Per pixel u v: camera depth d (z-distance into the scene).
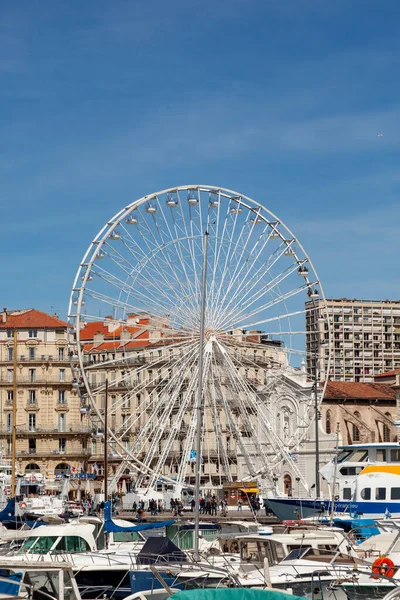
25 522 69.19
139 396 173.38
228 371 106.31
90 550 51.59
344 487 80.38
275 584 39.62
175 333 105.56
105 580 46.72
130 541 59.78
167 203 104.50
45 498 101.31
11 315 171.00
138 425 171.00
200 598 26.95
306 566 40.88
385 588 38.97
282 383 139.88
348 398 143.00
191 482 161.50
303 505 83.25
